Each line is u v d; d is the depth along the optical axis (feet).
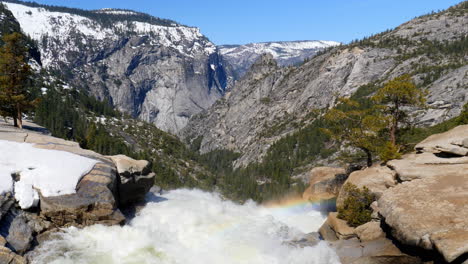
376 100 100.48
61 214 56.39
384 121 100.42
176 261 53.52
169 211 74.59
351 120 108.99
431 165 64.18
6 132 84.74
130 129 527.40
